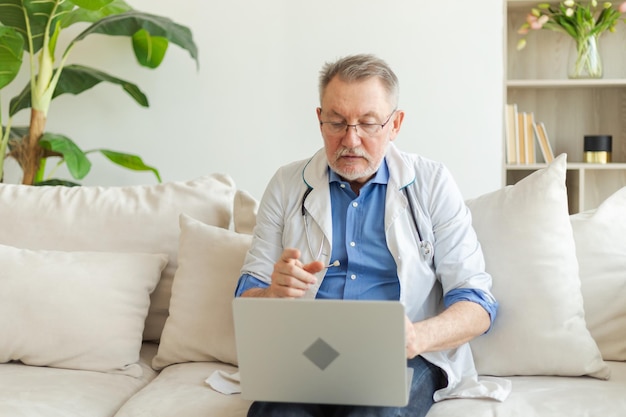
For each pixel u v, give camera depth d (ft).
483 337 5.92
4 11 9.28
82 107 10.65
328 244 5.97
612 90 12.12
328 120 5.70
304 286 5.17
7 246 6.97
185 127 10.55
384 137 5.71
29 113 10.73
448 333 5.41
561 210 6.07
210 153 10.54
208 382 5.85
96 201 7.44
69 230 7.28
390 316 4.36
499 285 5.95
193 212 7.28
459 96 10.12
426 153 10.24
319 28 10.24
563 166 6.20
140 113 10.59
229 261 6.56
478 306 5.64
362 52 10.21
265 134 10.43
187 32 9.34
